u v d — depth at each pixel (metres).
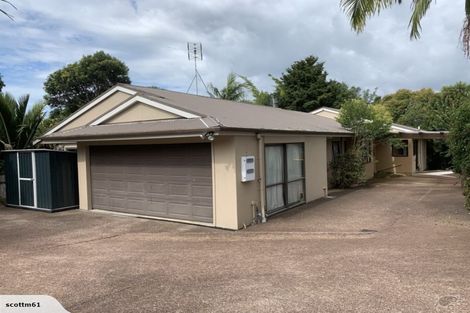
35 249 7.51
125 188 11.23
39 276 5.86
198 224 9.64
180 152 9.98
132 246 7.64
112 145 11.46
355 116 16.36
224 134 8.46
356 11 8.81
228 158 9.02
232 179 8.97
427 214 9.96
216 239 8.11
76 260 6.70
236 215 8.95
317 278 5.43
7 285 5.49
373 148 20.58
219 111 10.73
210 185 9.47
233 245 7.54
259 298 4.80
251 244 7.57
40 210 12.02
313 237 7.98
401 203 11.88
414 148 23.89
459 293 4.68
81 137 10.80
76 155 12.41
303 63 35.09
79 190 12.24
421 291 4.79
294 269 5.88
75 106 40.47
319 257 6.46
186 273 5.87
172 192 10.19
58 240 8.24
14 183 12.79
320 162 13.64
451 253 6.36
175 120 10.00
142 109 10.88
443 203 11.54
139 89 12.57
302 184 12.44
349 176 16.02
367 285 5.07
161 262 6.48
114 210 11.56
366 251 6.70
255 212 9.55
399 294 4.73
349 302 4.57
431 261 5.97
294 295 4.86
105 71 40.47
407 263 5.92
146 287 5.32
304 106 33.97
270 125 10.45
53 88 40.97
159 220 10.33
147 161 10.68
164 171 10.32
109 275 5.86
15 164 12.72
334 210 11.06
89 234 8.80
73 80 40.19
